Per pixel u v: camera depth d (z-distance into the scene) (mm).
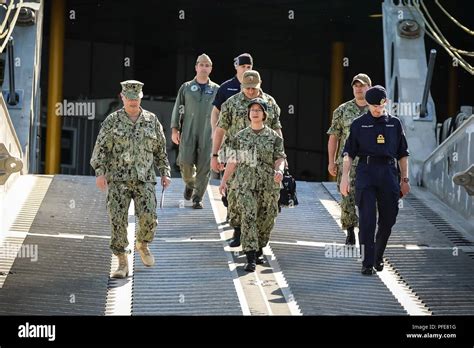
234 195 11039
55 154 23281
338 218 13344
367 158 10453
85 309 9055
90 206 13211
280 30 26344
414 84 17250
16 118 15867
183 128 13094
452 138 14227
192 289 9719
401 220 13453
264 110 10461
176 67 28328
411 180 16219
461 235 12750
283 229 12523
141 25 25844
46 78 26391
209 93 13031
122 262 10125
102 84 27344
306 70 30141
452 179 12977
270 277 10281
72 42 26859
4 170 11906
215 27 26188
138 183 10016
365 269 10562
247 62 11680
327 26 25719
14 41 16281
